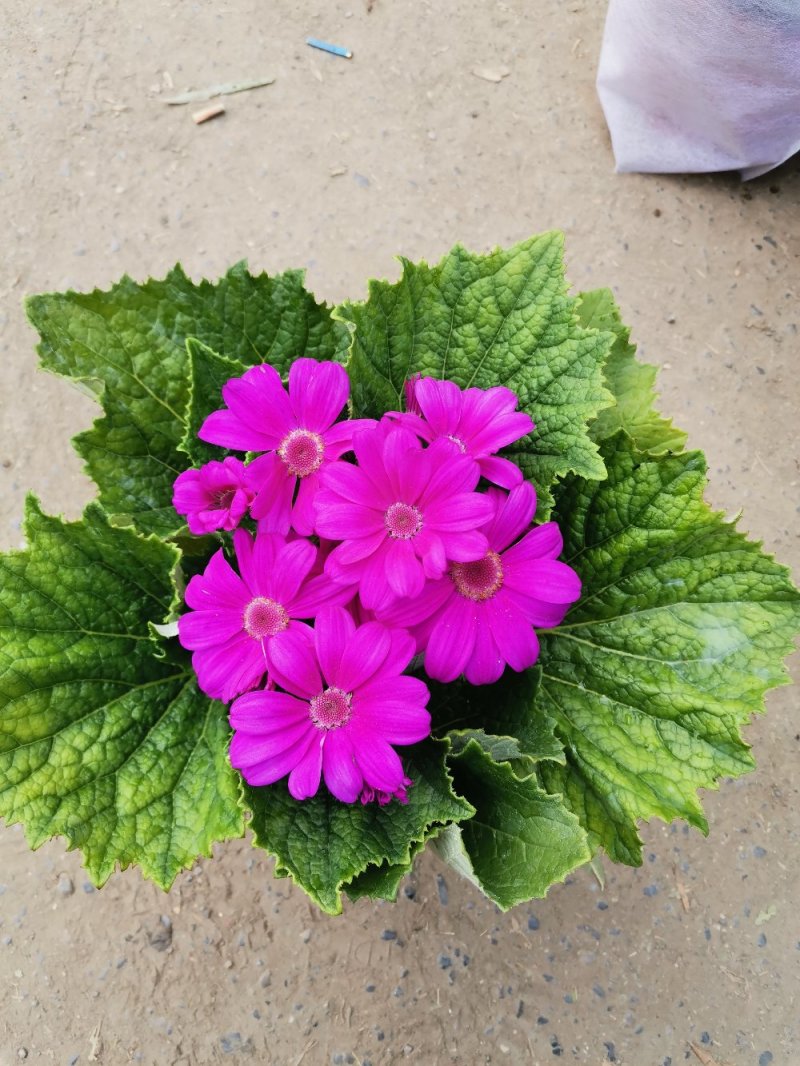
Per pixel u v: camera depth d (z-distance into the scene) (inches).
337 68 27.0
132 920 19.4
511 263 13.6
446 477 11.0
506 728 12.9
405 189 25.8
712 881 20.2
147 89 26.4
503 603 11.6
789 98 23.1
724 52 22.4
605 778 13.5
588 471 12.8
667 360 24.6
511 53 27.5
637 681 13.6
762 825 20.6
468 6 28.0
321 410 11.6
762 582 13.0
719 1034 19.3
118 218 25.1
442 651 11.4
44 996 19.0
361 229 25.3
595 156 26.5
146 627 13.4
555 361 13.5
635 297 25.1
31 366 23.5
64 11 27.2
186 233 25.0
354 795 10.9
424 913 19.6
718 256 25.7
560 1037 19.1
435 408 11.8
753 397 24.4
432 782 12.2
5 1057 18.7
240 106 26.4
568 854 11.4
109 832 12.3
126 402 14.4
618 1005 19.3
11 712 12.3
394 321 13.5
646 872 20.2
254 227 25.2
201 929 19.4
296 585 11.3
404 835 11.9
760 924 20.0
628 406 15.7
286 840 11.8
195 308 14.7
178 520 14.5
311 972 19.2
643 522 13.3
